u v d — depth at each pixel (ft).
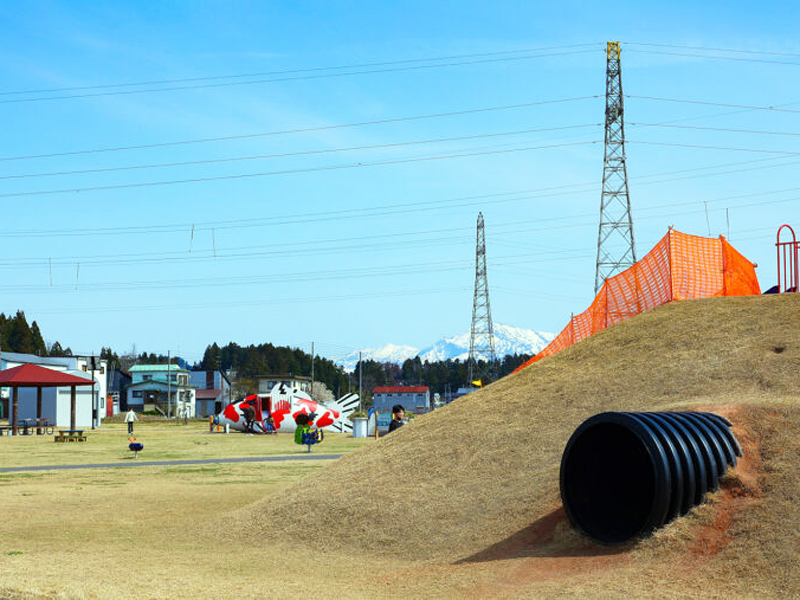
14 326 396.57
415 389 457.27
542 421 45.68
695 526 30.37
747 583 26.71
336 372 561.84
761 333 48.67
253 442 137.28
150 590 30.27
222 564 36.24
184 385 366.84
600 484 34.58
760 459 33.63
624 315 69.05
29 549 39.93
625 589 26.96
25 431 167.22
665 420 33.01
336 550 39.06
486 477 41.57
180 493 62.13
